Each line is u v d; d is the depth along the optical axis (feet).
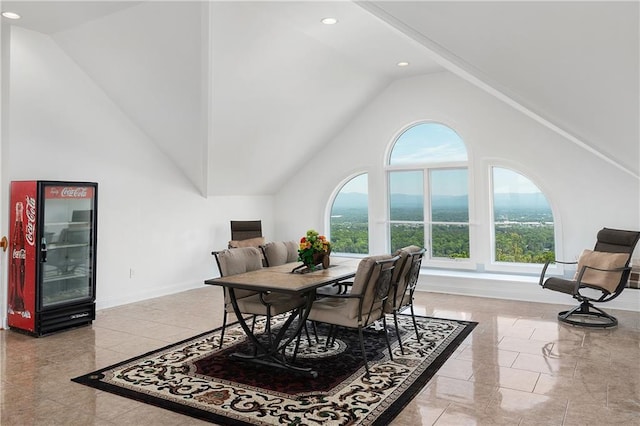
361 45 16.87
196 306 18.04
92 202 15.74
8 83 14.65
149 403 9.25
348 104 21.98
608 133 11.18
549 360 11.62
